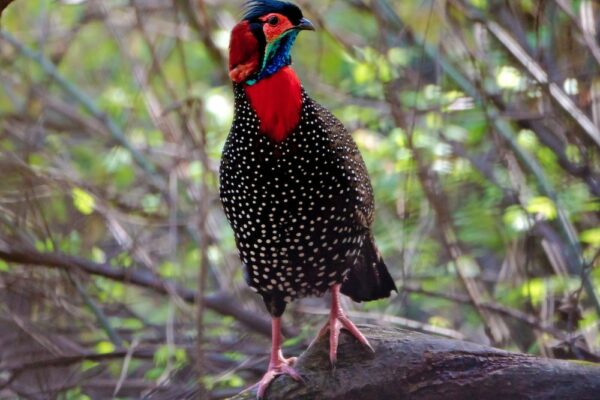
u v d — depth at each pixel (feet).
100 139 49.60
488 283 44.86
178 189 44.75
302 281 26.50
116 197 44.75
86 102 46.70
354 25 50.37
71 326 41.16
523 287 36.50
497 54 39.42
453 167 40.27
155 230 45.52
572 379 24.06
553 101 36.68
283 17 24.95
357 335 25.23
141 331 42.73
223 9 48.49
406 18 42.96
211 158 41.45
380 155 40.73
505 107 39.42
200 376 32.50
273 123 24.98
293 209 25.53
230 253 41.98
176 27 41.86
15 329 40.40
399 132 39.01
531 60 37.37
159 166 46.26
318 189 25.43
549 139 39.47
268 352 37.09
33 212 38.78
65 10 54.34
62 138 49.98
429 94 39.70
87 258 42.42
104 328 39.83
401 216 39.78
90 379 40.01
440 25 39.55
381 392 24.79
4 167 38.52
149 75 43.93
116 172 44.80
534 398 24.18
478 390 24.47
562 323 37.04
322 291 26.68
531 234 35.88
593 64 36.88
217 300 40.11
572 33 37.70
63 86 48.01
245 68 24.99
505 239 39.75
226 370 37.32
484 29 38.91
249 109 25.18
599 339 35.09
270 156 25.18
